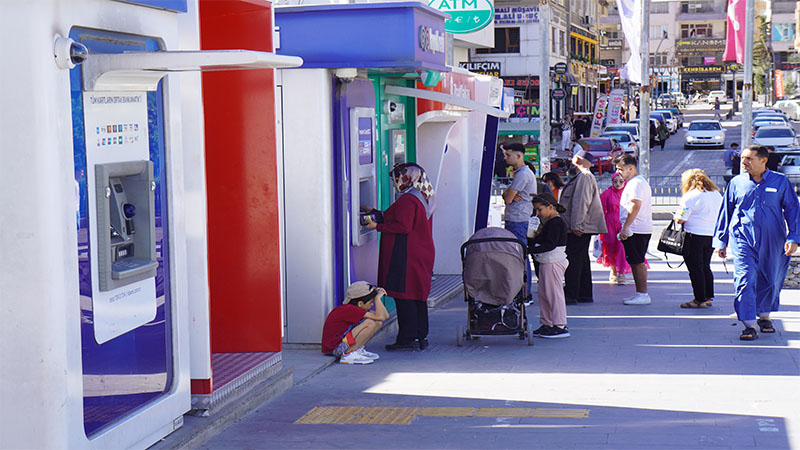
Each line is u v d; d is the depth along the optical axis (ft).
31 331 15.55
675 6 437.17
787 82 399.03
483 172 47.24
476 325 31.89
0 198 15.42
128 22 18.01
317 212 30.94
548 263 33.35
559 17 215.72
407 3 30.12
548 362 29.48
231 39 25.58
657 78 324.39
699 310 38.78
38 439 15.70
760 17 413.59
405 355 30.91
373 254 35.45
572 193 40.04
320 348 31.17
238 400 23.27
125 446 17.80
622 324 35.96
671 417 22.77
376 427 22.24
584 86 247.29
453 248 47.26
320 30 30.60
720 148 178.91
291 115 30.81
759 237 31.91
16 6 15.19
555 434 21.44
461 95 45.09
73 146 16.17
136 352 18.45
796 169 102.83
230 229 25.98
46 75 15.39
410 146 40.14
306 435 21.59
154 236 18.85
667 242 39.29
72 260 16.03
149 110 18.93
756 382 26.32
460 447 20.54
